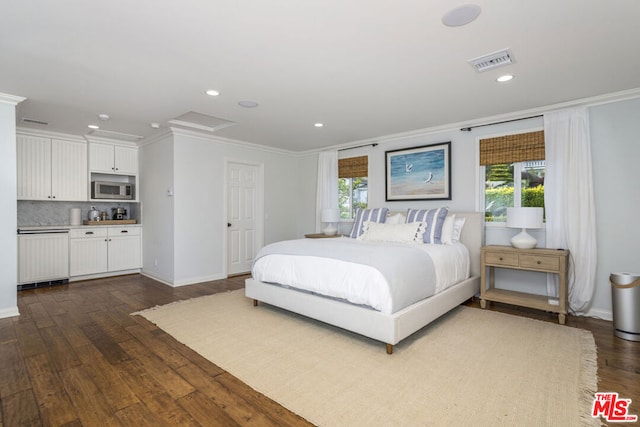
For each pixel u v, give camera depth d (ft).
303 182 21.08
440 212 13.07
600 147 10.91
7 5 5.86
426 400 6.15
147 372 7.19
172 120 14.12
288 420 5.59
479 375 7.07
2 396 6.23
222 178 17.26
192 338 9.11
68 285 15.52
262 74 8.98
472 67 8.52
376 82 9.54
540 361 7.72
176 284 15.39
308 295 10.00
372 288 8.36
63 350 8.30
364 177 17.78
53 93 10.46
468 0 5.74
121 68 8.61
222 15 6.21
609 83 9.62
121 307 12.01
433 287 9.88
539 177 12.48
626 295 9.02
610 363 7.61
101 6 5.92
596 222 11.00
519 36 6.97
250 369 7.35
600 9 5.98
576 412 5.76
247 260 18.79
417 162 15.43
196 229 16.16
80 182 16.85
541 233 12.24
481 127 13.57
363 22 6.44
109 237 17.25
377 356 7.99
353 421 5.56
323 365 7.54
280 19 6.34
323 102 11.32
